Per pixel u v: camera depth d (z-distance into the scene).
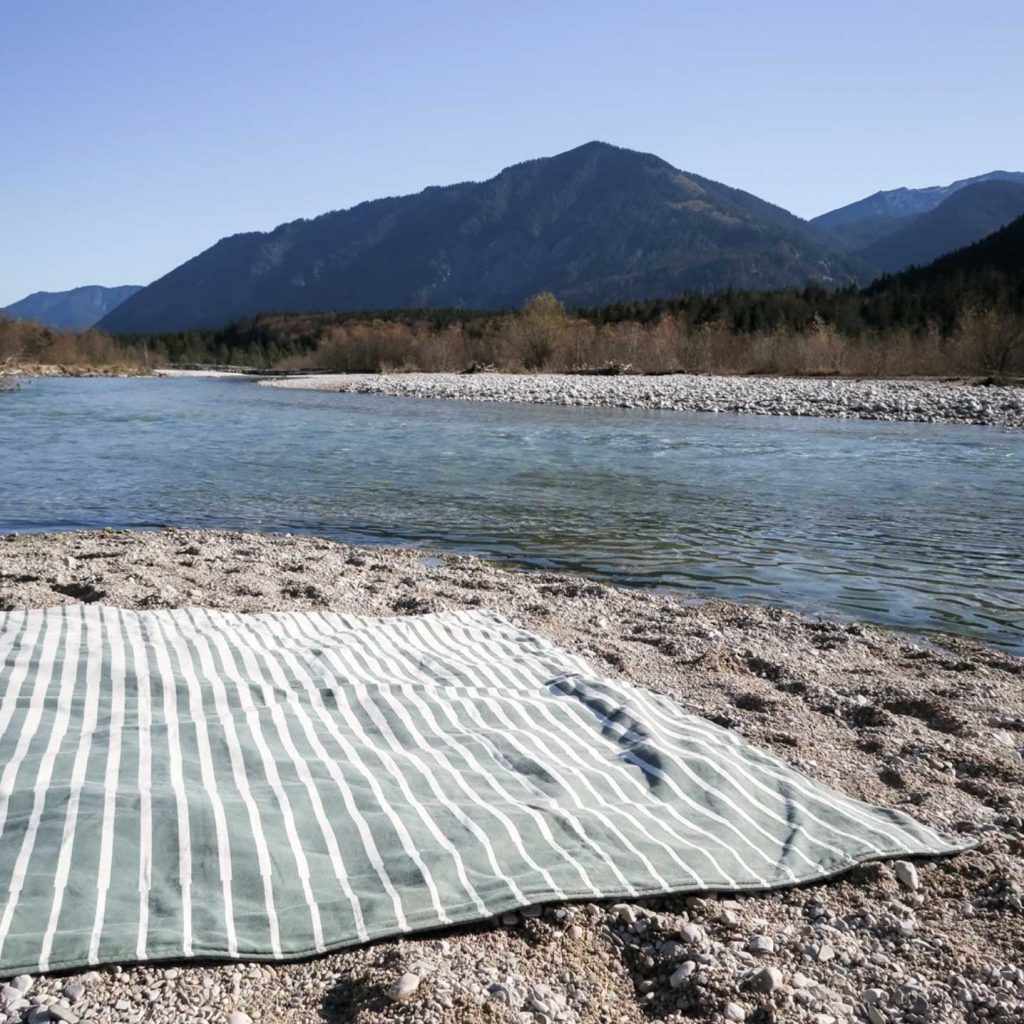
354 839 3.74
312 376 65.44
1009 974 3.27
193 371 89.00
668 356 54.28
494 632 6.95
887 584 9.34
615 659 6.61
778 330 54.81
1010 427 24.92
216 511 12.95
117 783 3.96
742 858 3.90
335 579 8.74
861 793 4.74
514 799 4.17
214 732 4.57
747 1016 3.01
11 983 2.92
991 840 4.25
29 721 4.47
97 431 24.28
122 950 3.07
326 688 5.28
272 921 3.28
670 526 12.09
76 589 7.94
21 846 3.48
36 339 87.94
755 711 5.80
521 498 14.07
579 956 3.27
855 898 3.75
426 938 3.30
